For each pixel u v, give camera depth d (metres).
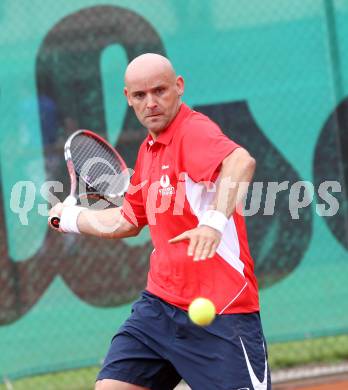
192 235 10.85
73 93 19.38
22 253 19.09
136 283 19.50
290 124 20.02
